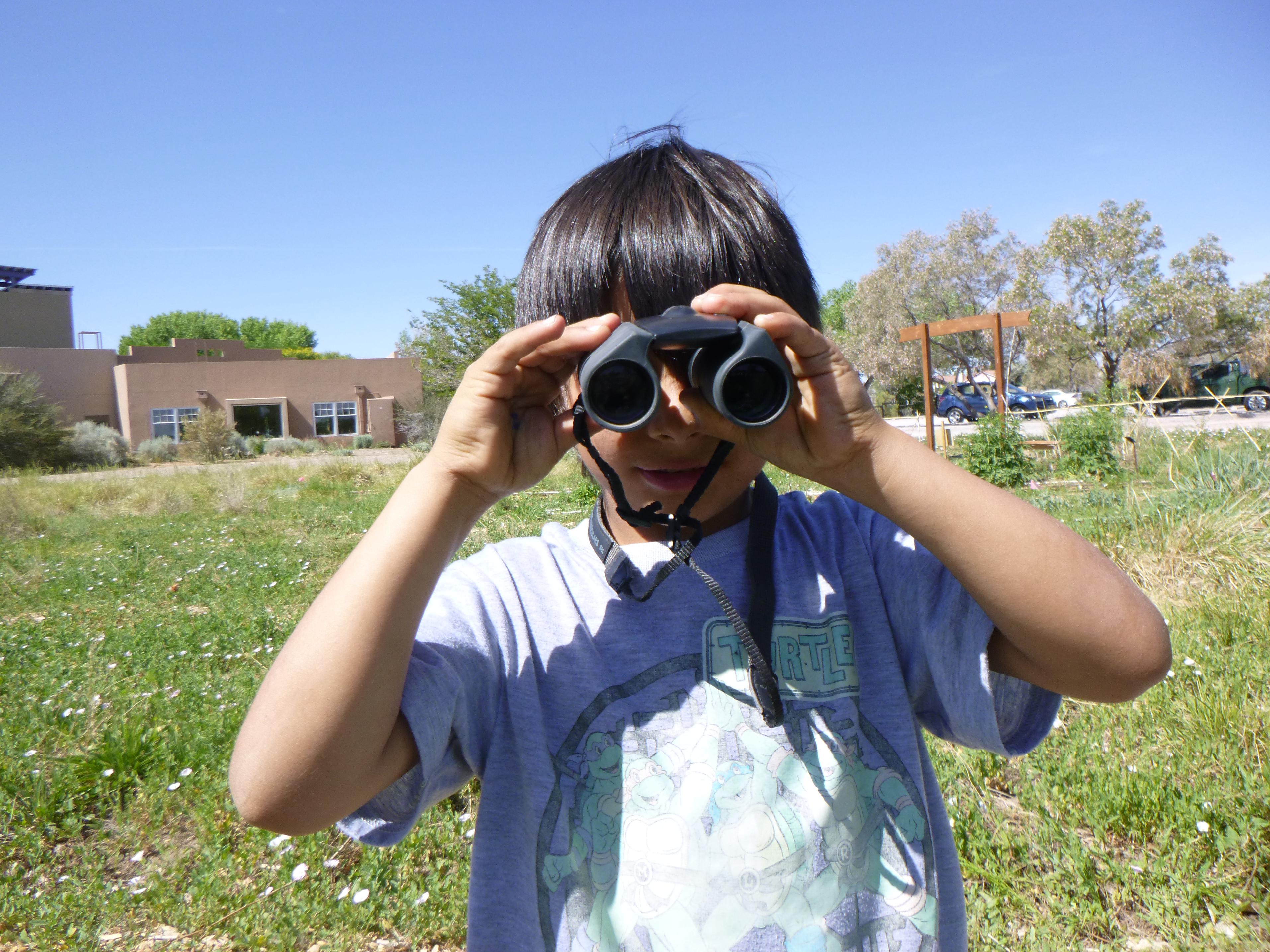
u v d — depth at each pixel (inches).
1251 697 128.7
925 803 40.4
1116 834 99.0
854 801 39.3
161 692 155.6
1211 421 786.8
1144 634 33.7
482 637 41.4
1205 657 146.2
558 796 39.3
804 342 32.8
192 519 496.4
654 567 43.3
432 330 1320.1
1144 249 1338.6
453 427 34.6
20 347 1637.6
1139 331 1325.0
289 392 1557.6
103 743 127.1
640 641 42.2
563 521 356.8
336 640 33.0
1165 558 210.8
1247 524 222.8
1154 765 108.8
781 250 43.7
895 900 38.8
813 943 36.7
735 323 31.8
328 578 285.9
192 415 1518.2
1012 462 425.1
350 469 727.1
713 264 41.1
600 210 43.1
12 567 319.9
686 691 40.8
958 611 38.7
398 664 34.0
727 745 39.4
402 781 36.9
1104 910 86.3
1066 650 33.8
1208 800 100.8
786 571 44.1
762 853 37.7
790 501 50.4
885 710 41.0
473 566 45.9
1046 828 95.8
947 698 38.9
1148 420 528.7
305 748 32.5
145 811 114.2
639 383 32.0
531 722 40.4
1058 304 1390.3
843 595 43.5
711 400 33.8
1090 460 431.8
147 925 90.6
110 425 1553.9
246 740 33.6
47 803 114.9
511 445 35.5
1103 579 34.0
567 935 37.6
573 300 42.8
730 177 44.2
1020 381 1608.0
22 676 168.1
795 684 40.8
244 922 88.4
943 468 34.3
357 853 101.2
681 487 39.3
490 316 1301.7
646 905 37.4
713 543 44.1
